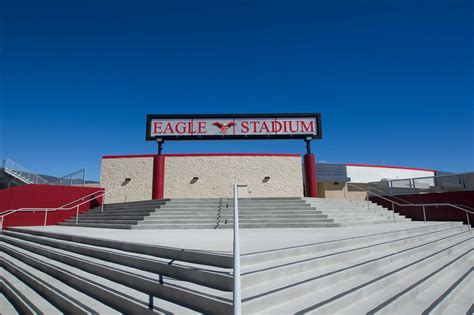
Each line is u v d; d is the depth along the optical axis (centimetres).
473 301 445
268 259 430
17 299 513
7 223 1504
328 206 1313
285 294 336
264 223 1083
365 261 511
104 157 2070
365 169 2509
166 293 368
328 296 357
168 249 477
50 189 1686
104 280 468
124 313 361
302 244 519
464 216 1525
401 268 516
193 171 2028
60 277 553
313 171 1592
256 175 2039
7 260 791
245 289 338
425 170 2744
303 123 1625
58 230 1020
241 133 1611
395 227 990
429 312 367
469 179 1717
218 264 396
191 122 1611
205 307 317
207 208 1210
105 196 1975
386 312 352
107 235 761
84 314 373
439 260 666
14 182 2047
